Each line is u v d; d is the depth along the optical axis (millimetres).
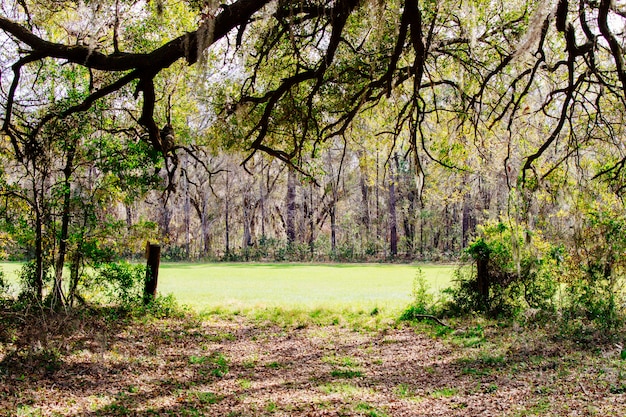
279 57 9969
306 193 52531
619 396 6383
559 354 8883
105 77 11492
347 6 6492
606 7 5648
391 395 7074
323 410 6410
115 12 8812
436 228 48031
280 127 10906
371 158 13766
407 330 11789
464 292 12789
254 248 48406
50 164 10844
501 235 12320
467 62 9836
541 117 11797
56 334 9555
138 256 35844
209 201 51781
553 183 10219
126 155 11898
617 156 10258
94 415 6121
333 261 45938
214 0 6293
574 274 11125
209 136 11789
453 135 11953
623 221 10516
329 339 11156
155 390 7293
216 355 9602
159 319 12750
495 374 7891
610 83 9172
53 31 10789
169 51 6734
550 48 8977
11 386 6852
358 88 10094
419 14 6312
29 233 10992
